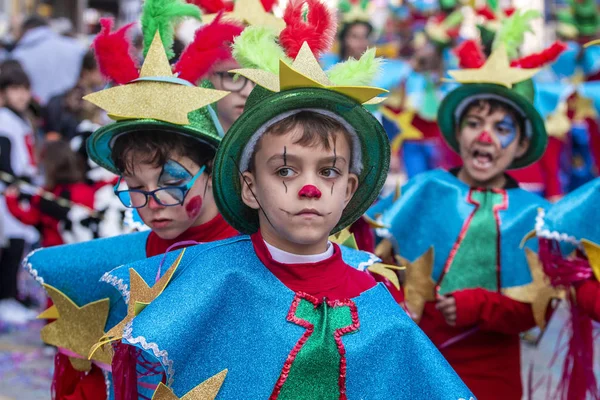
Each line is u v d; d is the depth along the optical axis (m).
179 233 4.08
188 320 3.29
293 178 3.32
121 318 4.28
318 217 3.31
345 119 3.37
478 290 5.31
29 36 12.27
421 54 10.71
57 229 8.19
